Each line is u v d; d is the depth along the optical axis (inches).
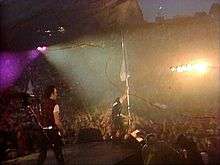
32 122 375.2
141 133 390.6
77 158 318.7
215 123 402.6
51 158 334.0
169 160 281.6
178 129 384.5
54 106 290.2
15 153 357.4
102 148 371.6
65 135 449.1
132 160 323.3
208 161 321.1
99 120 480.1
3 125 371.2
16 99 407.5
